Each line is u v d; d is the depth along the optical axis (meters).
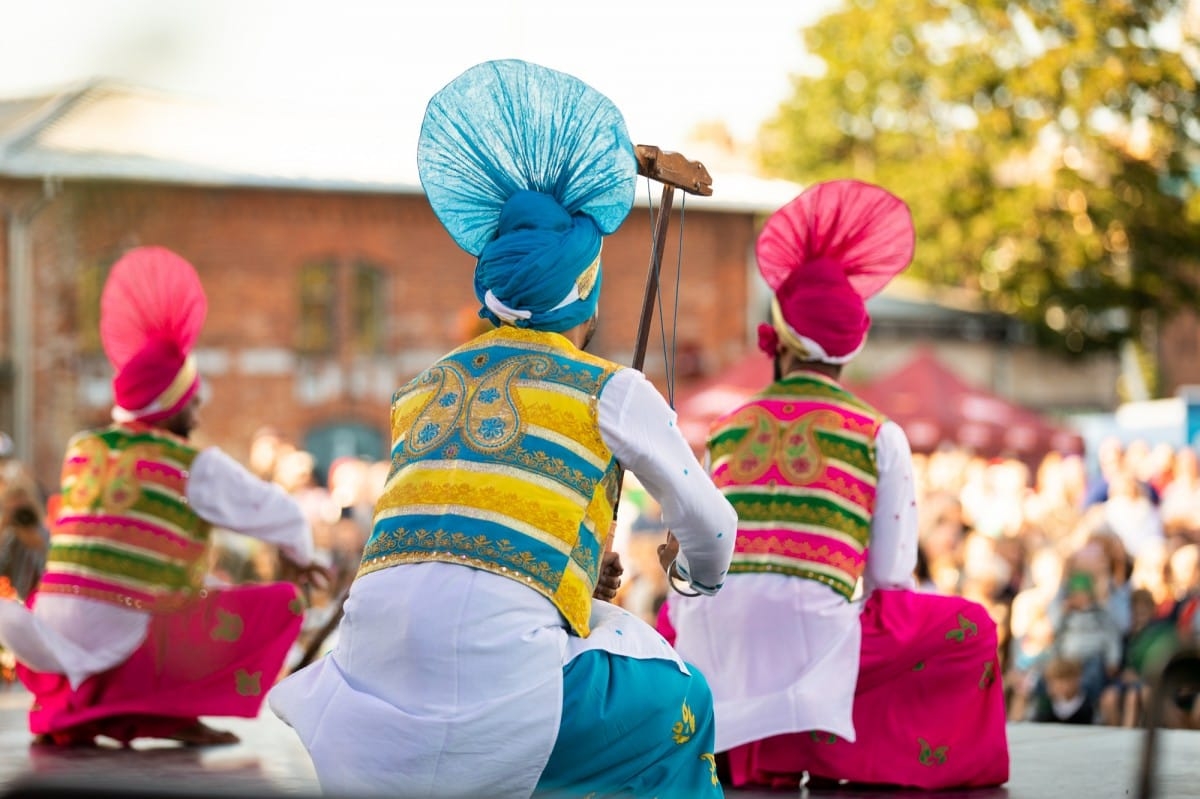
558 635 2.90
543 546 2.90
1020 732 5.38
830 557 4.13
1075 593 7.74
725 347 27.75
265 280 27.27
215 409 27.17
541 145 3.09
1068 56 30.06
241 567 10.18
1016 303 31.33
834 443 4.19
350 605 2.97
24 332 25.84
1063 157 30.89
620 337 27.42
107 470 5.08
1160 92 30.27
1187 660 2.16
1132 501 10.80
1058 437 17.39
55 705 5.02
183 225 26.77
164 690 5.03
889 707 4.12
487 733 2.82
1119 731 5.37
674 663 3.11
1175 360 40.00
